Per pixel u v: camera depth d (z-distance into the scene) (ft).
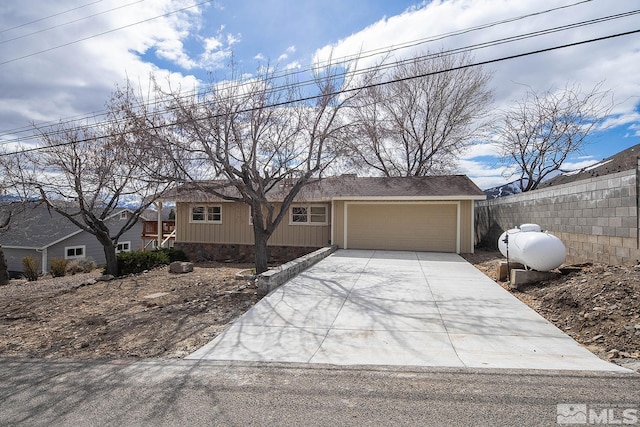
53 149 39.99
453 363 13.79
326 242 51.11
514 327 17.88
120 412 10.62
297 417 10.14
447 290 25.72
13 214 48.80
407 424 9.69
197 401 11.16
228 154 30.35
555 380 12.11
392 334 17.16
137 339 17.66
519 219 42.34
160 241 58.54
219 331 18.33
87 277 46.19
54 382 12.85
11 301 29.55
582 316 17.94
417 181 52.44
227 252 53.42
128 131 29.99
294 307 21.79
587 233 27.86
